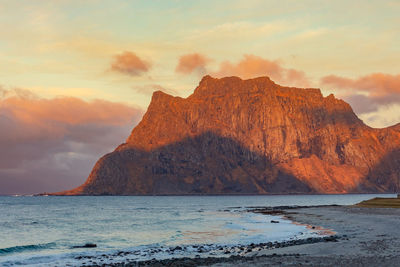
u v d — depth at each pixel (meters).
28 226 79.75
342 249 34.78
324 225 64.50
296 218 86.50
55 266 34.25
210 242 48.16
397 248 34.56
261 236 52.75
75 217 111.38
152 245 47.12
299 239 46.34
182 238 53.91
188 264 30.92
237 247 42.09
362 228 55.72
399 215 79.69
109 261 36.34
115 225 80.00
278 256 32.44
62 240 54.47
